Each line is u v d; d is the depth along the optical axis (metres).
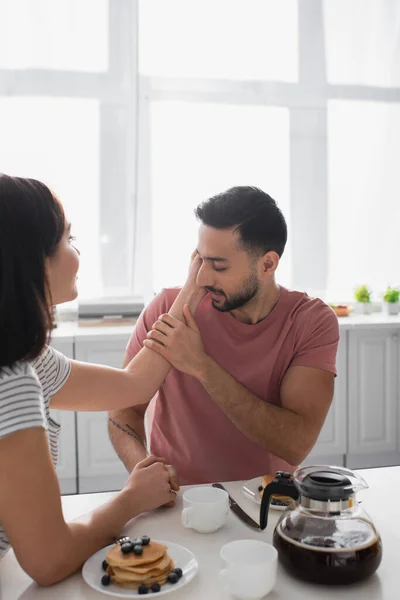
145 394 1.33
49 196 0.94
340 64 3.79
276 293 1.54
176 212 3.64
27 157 3.46
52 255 0.95
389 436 3.43
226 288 1.44
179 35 3.60
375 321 3.37
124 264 3.60
